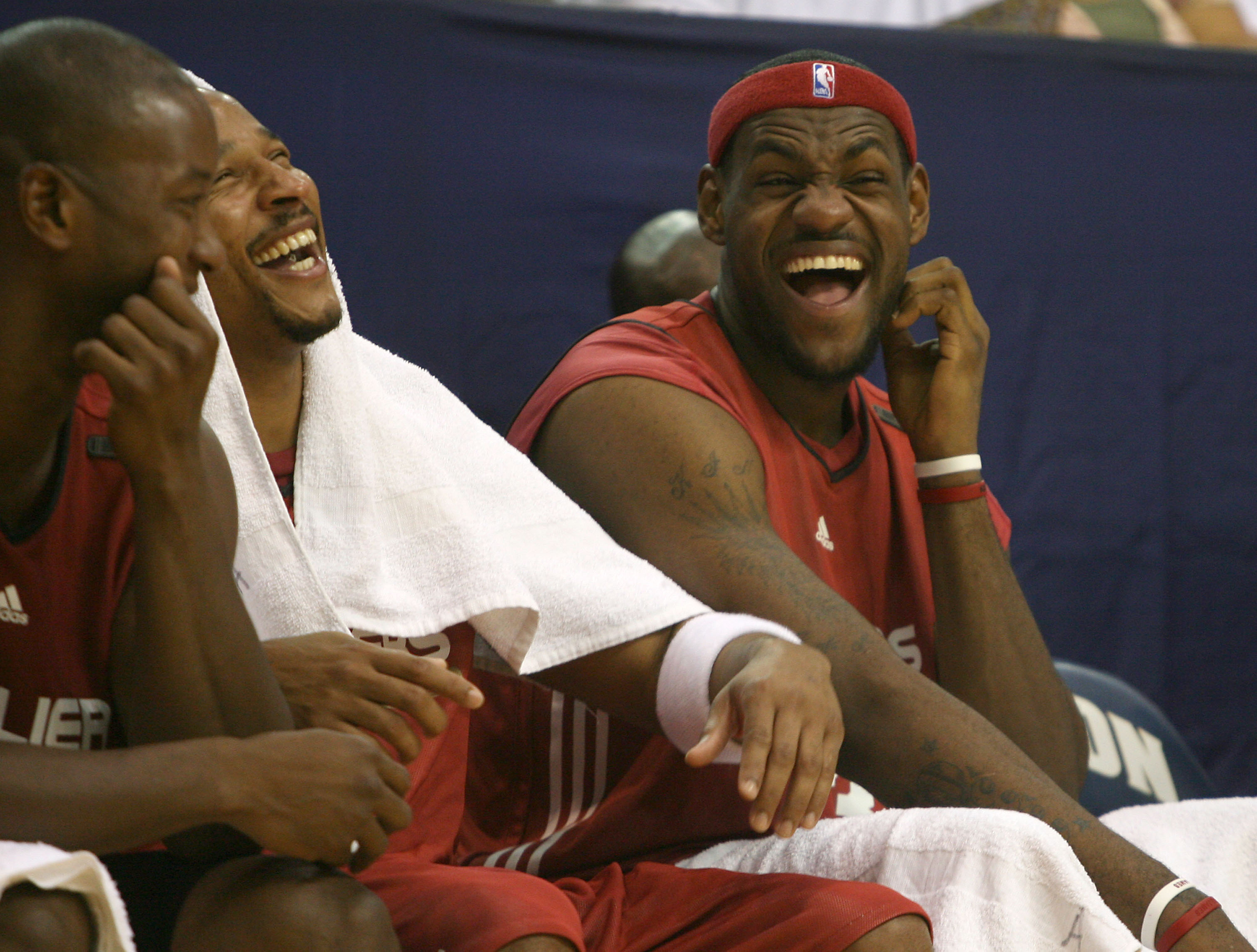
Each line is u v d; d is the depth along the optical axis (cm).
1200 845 763
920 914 558
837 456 823
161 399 448
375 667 546
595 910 616
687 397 761
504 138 1128
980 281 1188
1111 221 1205
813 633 684
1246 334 1216
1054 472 1187
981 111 1191
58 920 399
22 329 459
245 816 444
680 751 662
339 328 680
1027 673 799
